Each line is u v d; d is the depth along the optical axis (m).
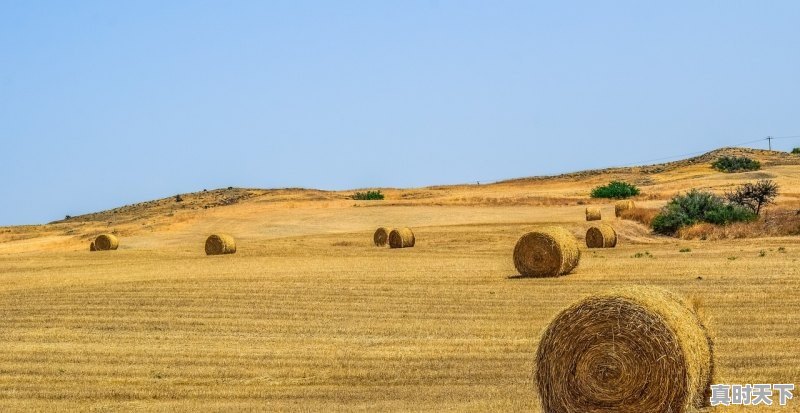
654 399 14.07
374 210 79.38
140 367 21.66
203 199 115.75
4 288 35.97
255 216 78.38
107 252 54.25
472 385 18.48
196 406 17.86
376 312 27.61
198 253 51.28
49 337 25.72
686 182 98.25
